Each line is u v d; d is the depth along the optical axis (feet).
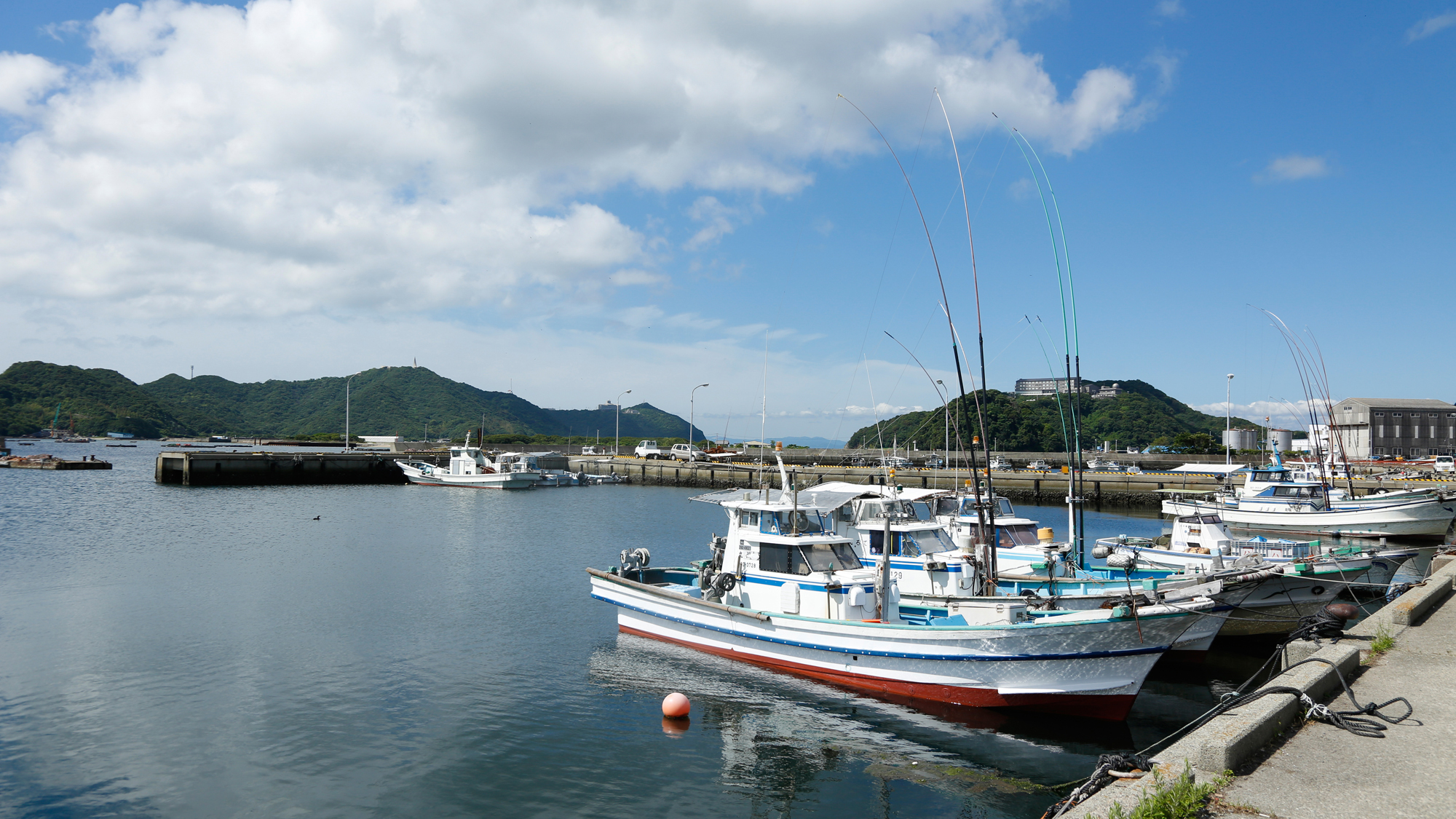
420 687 56.49
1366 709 26.07
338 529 151.84
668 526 164.45
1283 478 139.33
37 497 208.44
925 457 296.51
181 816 37.63
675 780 41.29
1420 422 363.76
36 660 62.80
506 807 38.42
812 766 42.93
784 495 62.80
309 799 39.22
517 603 85.51
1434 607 44.62
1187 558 75.77
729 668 59.52
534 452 425.69
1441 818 18.54
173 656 64.08
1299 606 62.49
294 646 67.10
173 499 208.64
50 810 38.14
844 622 53.67
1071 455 80.23
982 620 53.16
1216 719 24.58
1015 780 40.98
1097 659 46.96
